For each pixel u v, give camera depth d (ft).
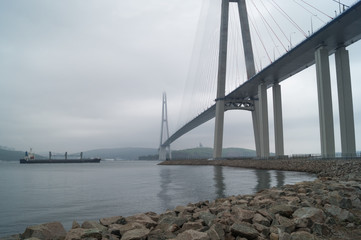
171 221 24.45
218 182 87.56
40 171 224.12
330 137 127.75
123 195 65.05
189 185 82.94
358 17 111.55
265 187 68.85
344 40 130.21
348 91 128.06
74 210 46.65
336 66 134.21
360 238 18.88
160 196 60.64
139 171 202.18
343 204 26.11
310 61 156.97
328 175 90.27
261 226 20.12
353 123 125.80
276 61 157.38
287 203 27.53
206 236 17.72
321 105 131.34
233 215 23.40
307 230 19.76
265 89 192.95
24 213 45.01
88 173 184.14
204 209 29.96
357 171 83.61
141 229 21.30
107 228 23.50
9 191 78.54
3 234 32.48
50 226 22.27
